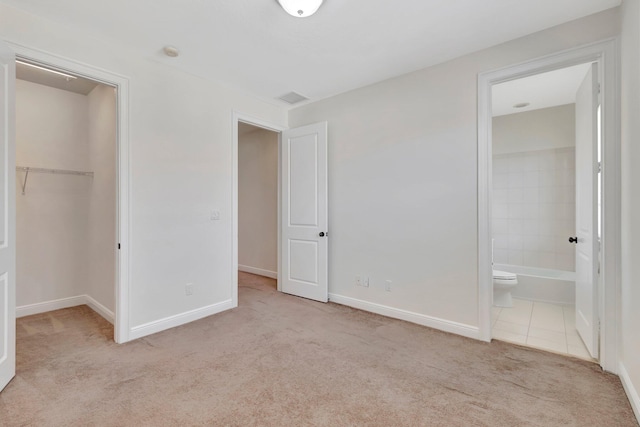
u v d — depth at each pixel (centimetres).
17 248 318
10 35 196
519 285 381
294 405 170
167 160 277
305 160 372
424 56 263
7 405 169
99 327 284
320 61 272
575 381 193
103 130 317
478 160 254
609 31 201
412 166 293
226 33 228
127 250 251
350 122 340
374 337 260
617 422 156
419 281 289
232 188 334
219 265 322
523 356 227
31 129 327
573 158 389
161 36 232
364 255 329
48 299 337
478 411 165
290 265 392
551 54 222
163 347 241
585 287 241
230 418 159
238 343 248
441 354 230
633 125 173
